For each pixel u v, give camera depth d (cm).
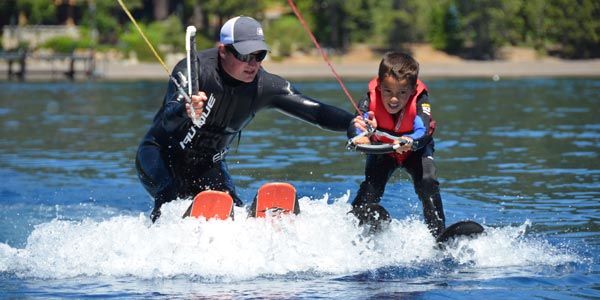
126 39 15388
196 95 1544
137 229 1638
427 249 1608
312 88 8694
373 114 1614
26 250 1648
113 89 8450
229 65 1723
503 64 15450
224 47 1719
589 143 3484
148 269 1494
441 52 16762
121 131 4266
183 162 1867
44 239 1711
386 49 16738
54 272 1491
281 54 15738
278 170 2841
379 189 1723
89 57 11525
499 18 16438
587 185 2436
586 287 1384
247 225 1574
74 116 5175
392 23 16588
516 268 1512
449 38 16838
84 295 1343
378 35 16950
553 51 16975
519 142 3584
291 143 3688
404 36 16675
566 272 1481
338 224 1597
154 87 8875
